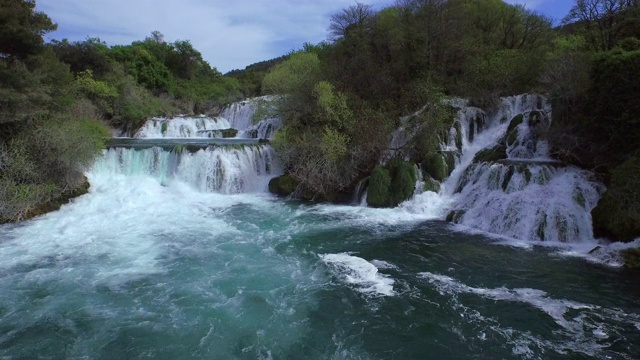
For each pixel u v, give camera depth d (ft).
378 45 110.32
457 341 30.07
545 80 72.08
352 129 75.82
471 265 43.34
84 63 136.98
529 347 29.12
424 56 101.14
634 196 45.14
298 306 35.32
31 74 65.98
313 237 52.85
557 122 64.23
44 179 62.85
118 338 30.58
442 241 50.88
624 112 53.83
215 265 43.80
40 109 67.10
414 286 38.78
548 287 37.99
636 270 40.91
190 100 177.99
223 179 76.84
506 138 69.97
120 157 76.69
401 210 64.69
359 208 66.64
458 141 75.36
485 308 34.50
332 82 90.38
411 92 87.45
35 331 31.32
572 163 59.98
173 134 121.39
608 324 31.78
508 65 89.04
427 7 102.27
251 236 53.21
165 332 31.40
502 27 117.60
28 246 48.21
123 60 170.81
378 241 51.19
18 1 71.05
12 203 56.49
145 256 45.96
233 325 32.40
